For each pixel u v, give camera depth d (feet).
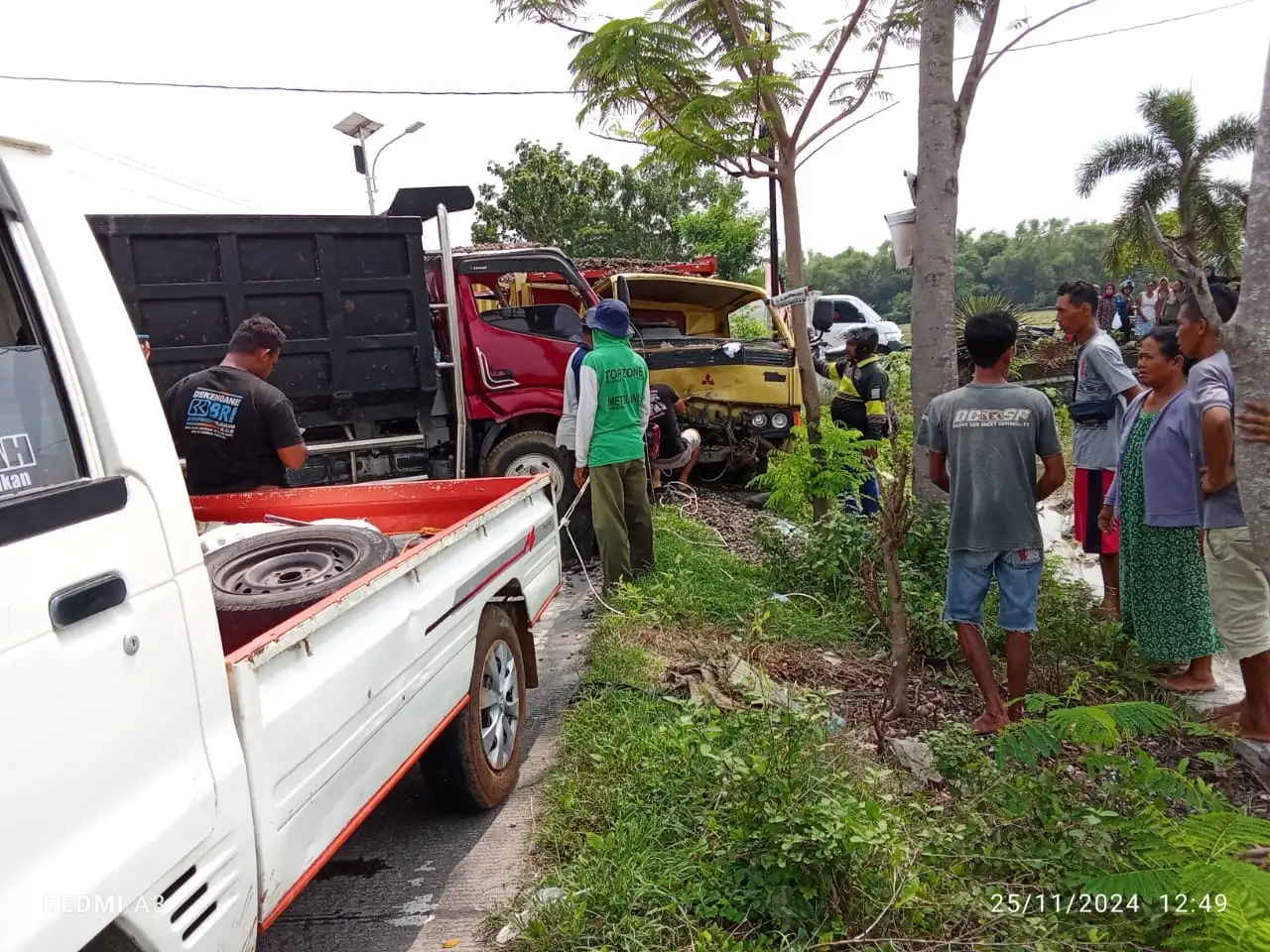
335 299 20.77
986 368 13.46
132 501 5.53
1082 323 18.28
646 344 31.94
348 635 7.80
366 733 7.83
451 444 23.26
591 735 12.64
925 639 16.44
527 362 23.63
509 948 8.82
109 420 5.53
